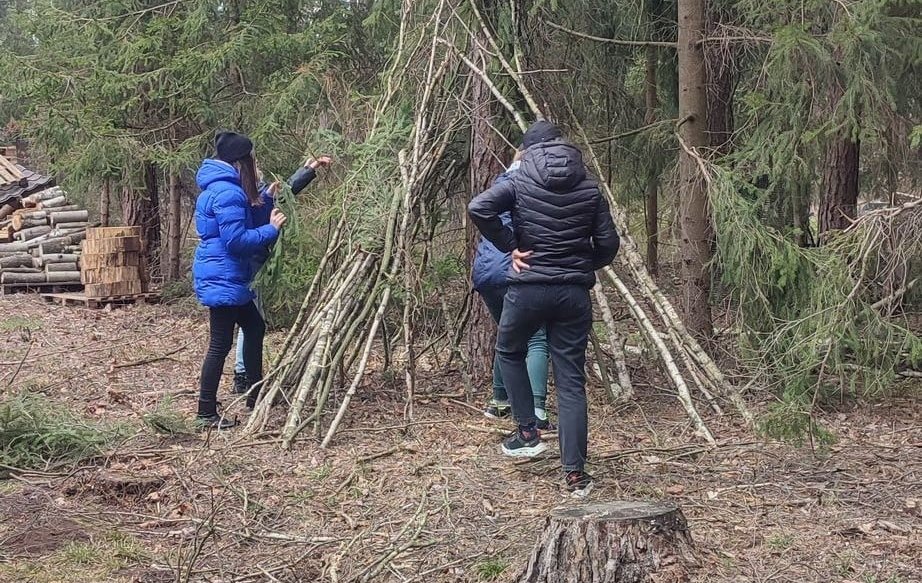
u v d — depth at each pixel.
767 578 3.75
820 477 5.06
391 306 7.08
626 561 3.45
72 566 3.99
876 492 4.82
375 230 6.50
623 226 6.77
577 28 8.31
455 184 7.28
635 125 9.20
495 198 4.68
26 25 11.80
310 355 6.19
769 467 5.23
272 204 6.41
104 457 5.43
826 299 6.17
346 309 6.27
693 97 7.67
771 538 4.17
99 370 7.95
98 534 4.34
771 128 7.32
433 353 7.49
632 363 7.39
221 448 5.53
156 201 14.05
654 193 10.54
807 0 6.93
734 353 7.30
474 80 6.83
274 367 6.22
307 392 5.86
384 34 10.05
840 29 6.73
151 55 11.35
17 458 5.30
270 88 11.32
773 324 6.75
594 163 7.09
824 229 9.38
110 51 11.60
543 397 5.82
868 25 6.56
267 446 5.60
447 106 6.93
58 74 11.37
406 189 6.50
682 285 7.79
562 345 4.76
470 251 7.08
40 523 4.47
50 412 5.97
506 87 6.84
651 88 9.61
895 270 6.42
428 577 3.86
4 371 7.91
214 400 6.03
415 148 6.65
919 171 8.49
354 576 3.86
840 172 9.26
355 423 6.04
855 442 5.76
